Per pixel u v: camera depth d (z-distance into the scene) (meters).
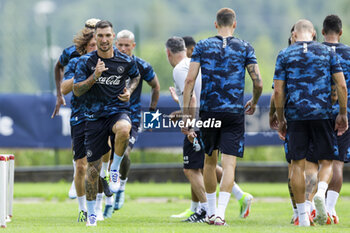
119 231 21.66
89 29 27.97
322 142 24.25
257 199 41.53
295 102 23.97
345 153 27.42
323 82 23.95
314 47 24.05
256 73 24.70
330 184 27.41
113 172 24.72
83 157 27.30
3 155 23.59
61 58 29.52
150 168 56.31
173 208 34.88
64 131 54.44
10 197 26.34
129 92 24.17
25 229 22.45
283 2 187.00
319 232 21.44
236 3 193.75
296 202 24.30
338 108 26.58
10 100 53.91
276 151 58.00
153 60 62.56
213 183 25.58
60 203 38.00
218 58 24.52
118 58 23.97
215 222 24.42
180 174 56.41
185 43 31.38
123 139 23.83
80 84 23.31
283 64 24.23
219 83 24.42
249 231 21.64
